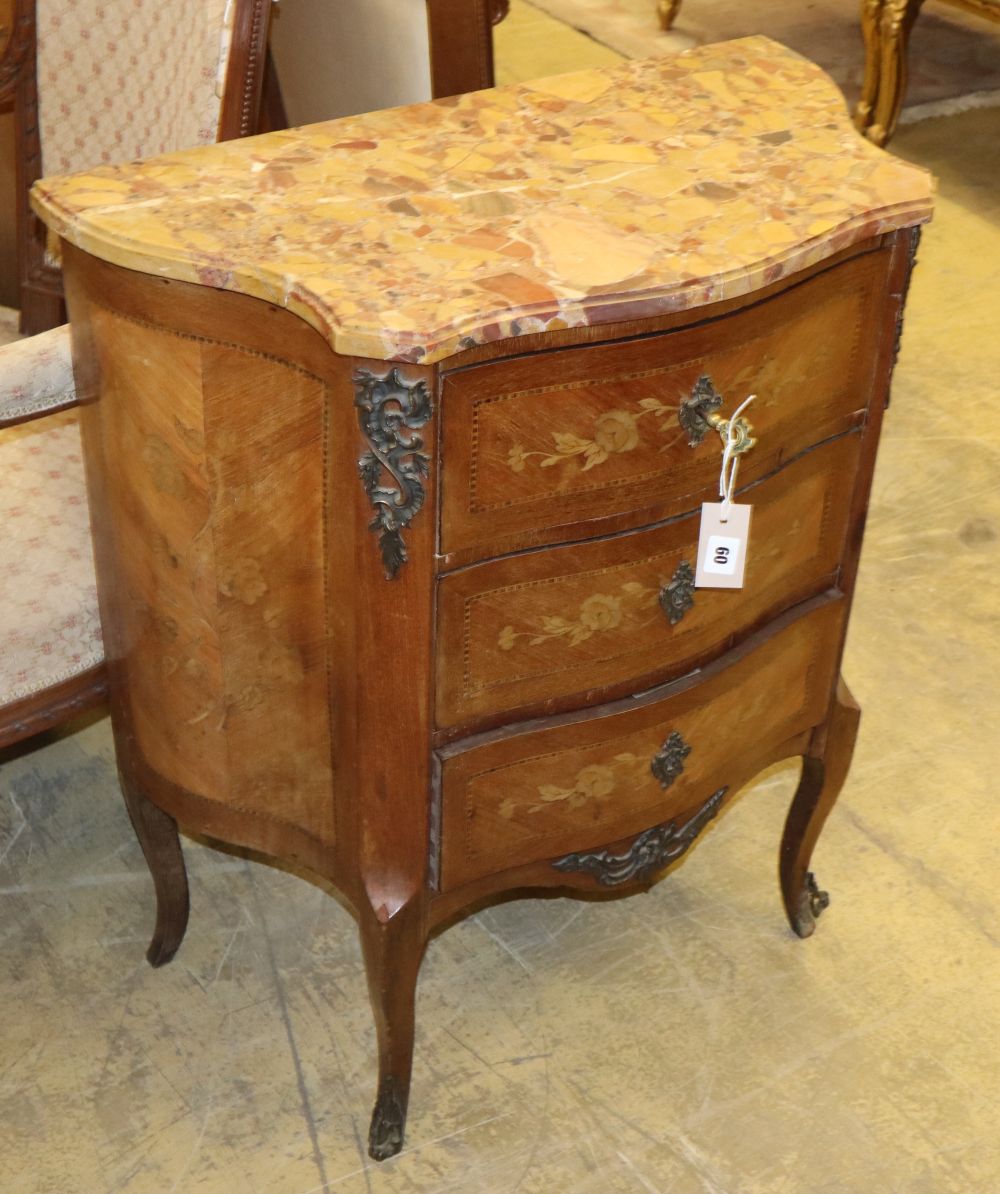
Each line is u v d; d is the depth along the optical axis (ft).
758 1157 5.78
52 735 7.66
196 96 5.92
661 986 6.46
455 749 4.92
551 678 4.96
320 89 7.97
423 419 4.23
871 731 7.75
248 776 5.42
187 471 4.78
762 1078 6.07
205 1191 5.65
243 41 5.83
